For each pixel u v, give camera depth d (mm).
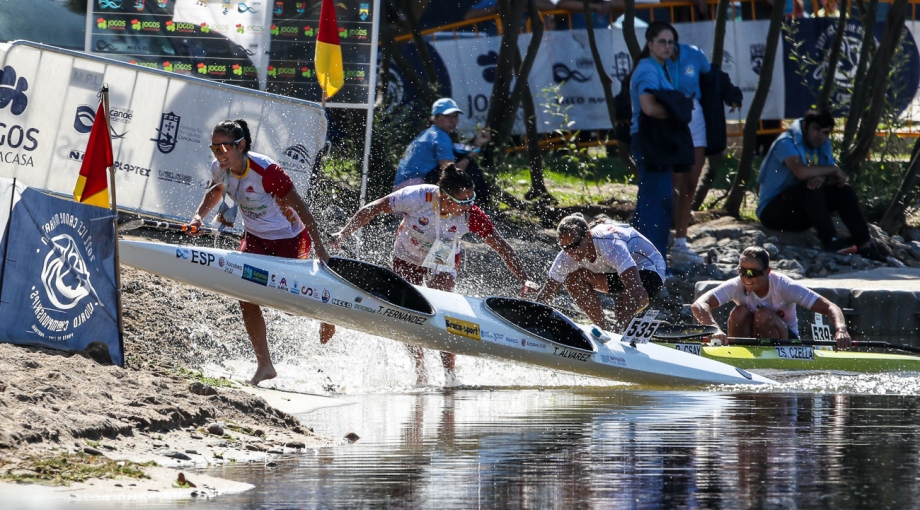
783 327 32125
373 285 26578
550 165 60031
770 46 52094
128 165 33438
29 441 14258
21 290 19094
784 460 16188
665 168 40625
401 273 28562
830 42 59312
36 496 12547
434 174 35812
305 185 35031
